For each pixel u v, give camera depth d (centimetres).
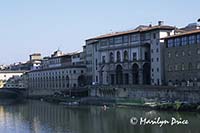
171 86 13538
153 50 16262
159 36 15912
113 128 9712
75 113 13600
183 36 14575
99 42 19288
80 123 10956
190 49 14275
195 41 14050
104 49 18900
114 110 13862
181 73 14712
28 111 15125
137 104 14138
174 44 15050
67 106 16675
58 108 15912
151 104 13388
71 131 9606
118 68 18238
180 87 13088
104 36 18888
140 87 15200
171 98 13525
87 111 14088
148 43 16562
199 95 12275
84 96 19300
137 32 16875
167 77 15400
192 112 11575
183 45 14612
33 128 10331
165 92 13825
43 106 17325
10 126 10850
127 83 17675
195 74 14075
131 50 17338
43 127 10469
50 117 12762
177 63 14900
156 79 16138
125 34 17500
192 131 8688
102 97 17462
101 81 19412
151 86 14562
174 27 16362
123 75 17788
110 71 18538
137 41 16950
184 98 12912
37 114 13850
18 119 12494
